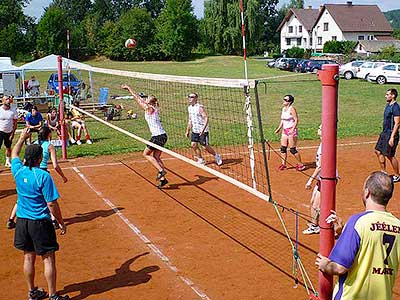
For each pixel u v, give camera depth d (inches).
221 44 2952.8
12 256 295.1
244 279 258.2
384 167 443.5
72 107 615.5
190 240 312.5
